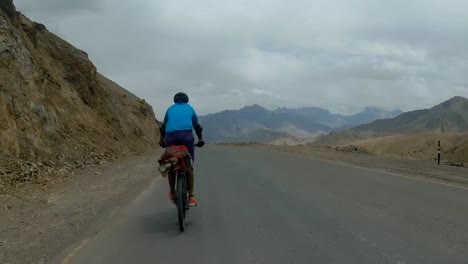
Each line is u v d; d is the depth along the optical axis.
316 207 9.17
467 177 14.15
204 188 11.91
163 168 7.24
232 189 11.70
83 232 7.51
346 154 25.42
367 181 12.99
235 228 7.55
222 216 8.47
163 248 6.49
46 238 7.12
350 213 8.57
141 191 11.82
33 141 14.98
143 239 7.00
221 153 26.88
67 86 25.50
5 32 16.94
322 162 19.42
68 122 20.73
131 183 13.30
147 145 38.16
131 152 26.72
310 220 8.03
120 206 9.73
